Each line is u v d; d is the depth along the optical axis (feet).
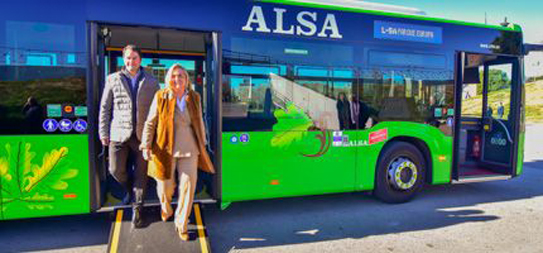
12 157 11.95
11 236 13.19
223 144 14.10
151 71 19.67
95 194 12.70
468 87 22.45
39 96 12.07
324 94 15.60
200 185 15.69
